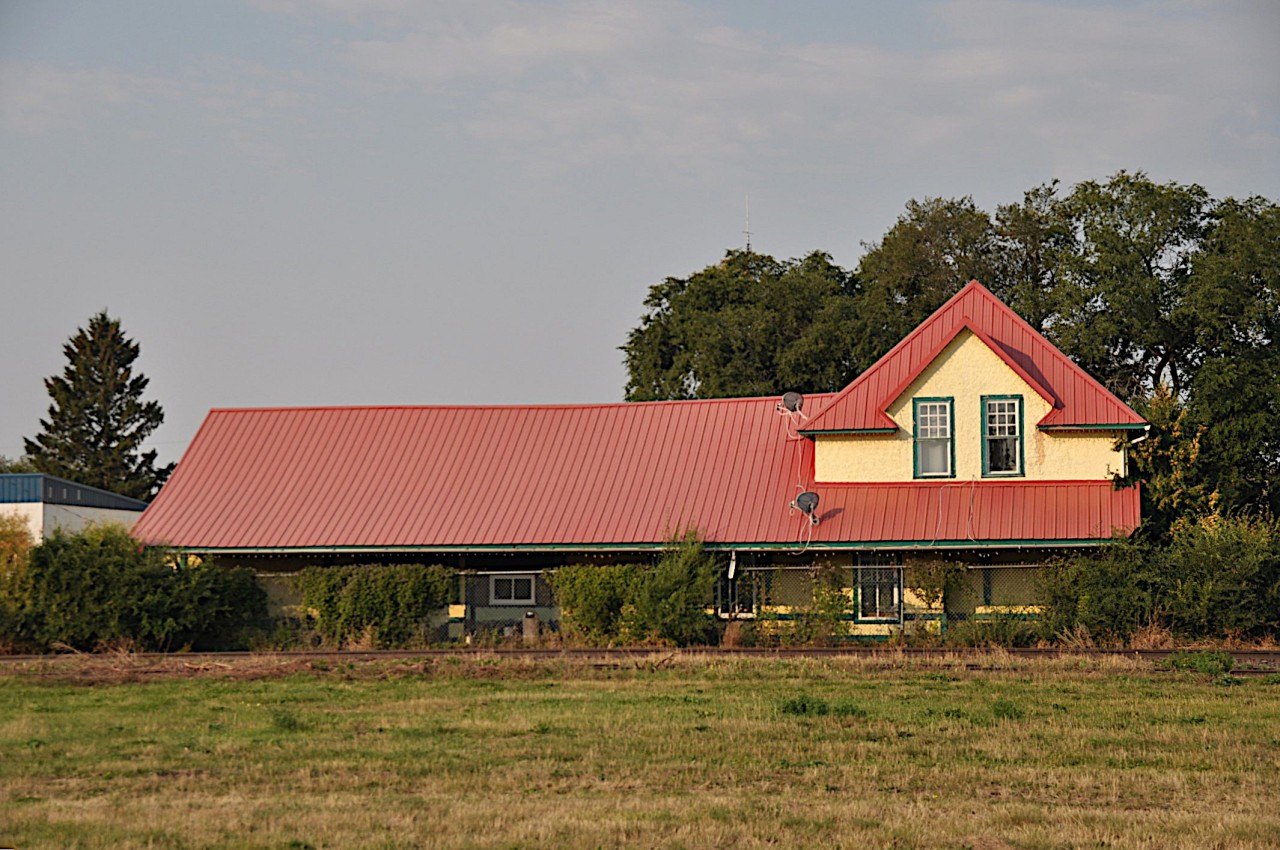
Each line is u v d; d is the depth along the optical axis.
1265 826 17.02
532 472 46.00
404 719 25.44
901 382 42.91
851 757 21.59
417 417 49.09
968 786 19.69
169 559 42.09
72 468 99.69
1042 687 29.14
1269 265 55.41
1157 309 58.34
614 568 41.06
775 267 78.31
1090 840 16.45
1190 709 26.12
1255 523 42.12
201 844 16.27
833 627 40.47
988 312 44.56
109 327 102.69
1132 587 37.97
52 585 39.88
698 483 44.41
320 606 42.03
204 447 48.66
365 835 16.59
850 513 41.78
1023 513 40.84
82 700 28.75
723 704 26.98
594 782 19.91
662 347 73.12
